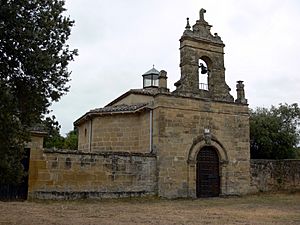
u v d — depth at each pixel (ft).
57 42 31.48
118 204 65.05
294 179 93.71
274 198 80.89
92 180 70.28
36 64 29.12
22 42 28.63
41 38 29.45
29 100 30.27
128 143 86.89
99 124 92.32
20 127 30.68
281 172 94.17
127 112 86.63
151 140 80.12
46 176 65.82
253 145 118.62
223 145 86.12
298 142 134.41
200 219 46.29
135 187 74.64
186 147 80.89
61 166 67.56
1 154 29.22
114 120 90.02
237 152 88.07
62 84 32.01
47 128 33.01
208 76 89.61
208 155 85.10
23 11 29.09
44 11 30.42
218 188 84.53
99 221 42.09
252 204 68.85
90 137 93.86
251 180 89.76
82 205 61.00
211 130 84.99
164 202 70.95
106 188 71.56
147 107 81.56
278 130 119.75
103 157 72.13
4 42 28.37
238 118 89.66
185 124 81.66
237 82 92.99
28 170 64.28
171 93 81.25
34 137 65.62
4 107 28.09
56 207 56.13
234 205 66.90
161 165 77.20
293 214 53.36
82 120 99.30
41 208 53.78
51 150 66.95
